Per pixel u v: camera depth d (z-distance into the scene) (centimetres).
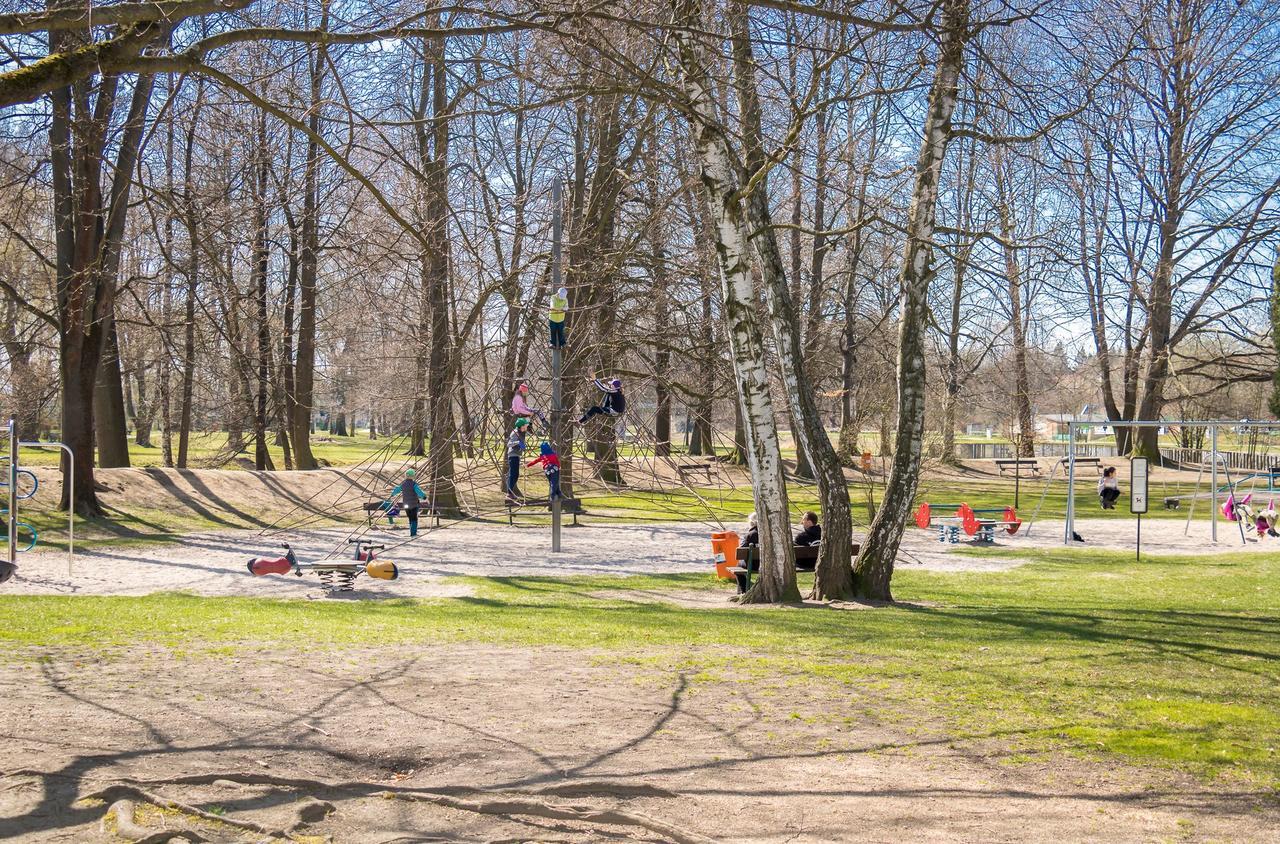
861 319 4847
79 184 2397
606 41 1152
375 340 3912
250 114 2664
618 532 2789
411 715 720
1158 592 1650
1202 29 2869
